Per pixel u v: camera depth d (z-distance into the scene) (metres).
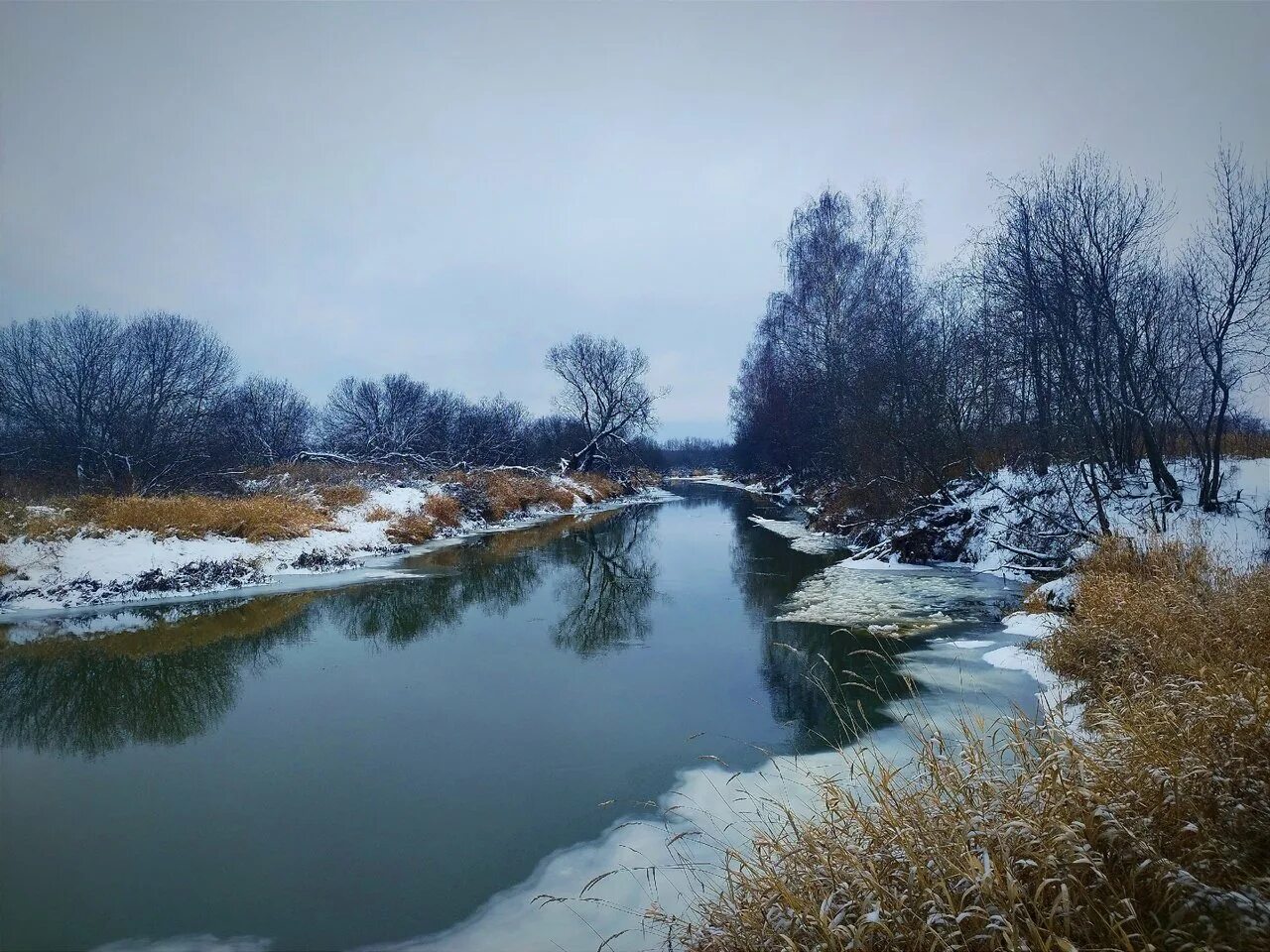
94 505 15.12
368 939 4.02
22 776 6.21
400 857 4.87
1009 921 2.66
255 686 8.52
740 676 8.60
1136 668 6.09
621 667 9.05
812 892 3.26
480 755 6.50
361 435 34.94
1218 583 8.09
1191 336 15.46
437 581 15.00
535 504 31.56
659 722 7.20
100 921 4.20
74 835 5.21
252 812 5.52
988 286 16.81
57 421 20.73
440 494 25.25
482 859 4.83
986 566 15.69
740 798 5.46
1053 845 3.03
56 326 21.64
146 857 4.91
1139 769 3.41
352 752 6.62
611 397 46.91
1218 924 2.57
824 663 8.98
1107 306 14.23
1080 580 10.26
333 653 9.88
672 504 39.25
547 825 5.26
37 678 8.87
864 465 20.66
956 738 6.25
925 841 3.32
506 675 8.80
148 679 8.85
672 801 5.54
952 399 19.08
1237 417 17.91
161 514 15.27
